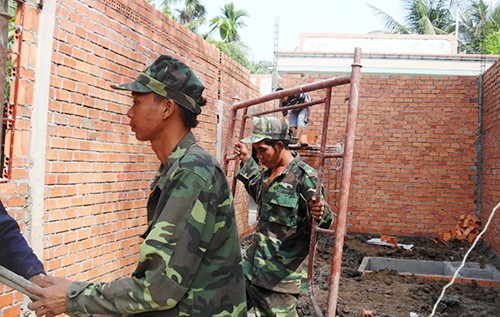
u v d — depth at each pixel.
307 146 4.92
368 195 10.70
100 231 4.67
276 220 3.67
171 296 1.65
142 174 5.43
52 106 3.92
